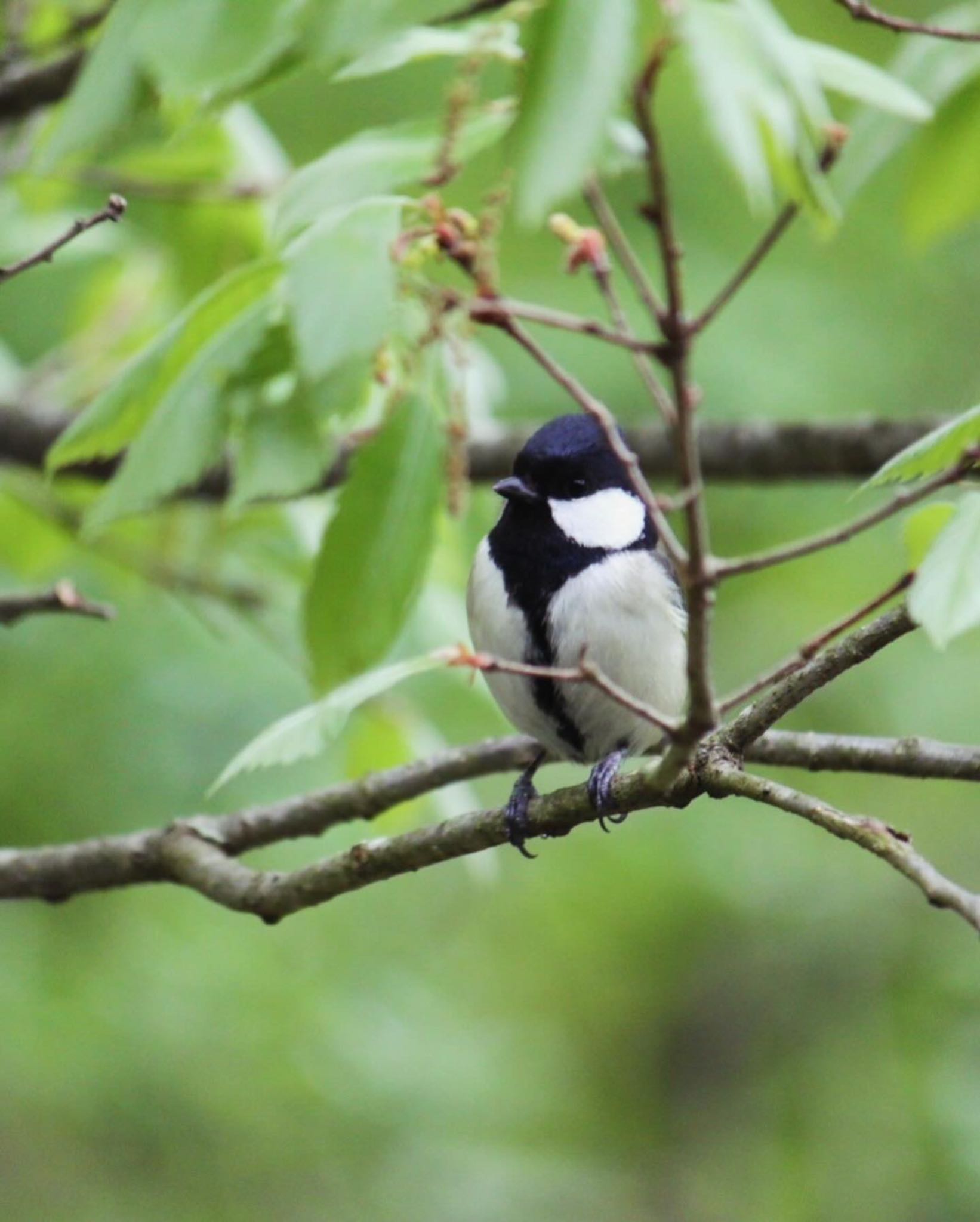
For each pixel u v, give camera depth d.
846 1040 14.98
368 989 12.58
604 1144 14.87
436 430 6.21
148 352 6.20
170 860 7.00
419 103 13.60
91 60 4.61
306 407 5.99
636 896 14.90
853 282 14.09
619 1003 15.73
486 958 14.69
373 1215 11.91
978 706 13.82
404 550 6.23
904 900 15.25
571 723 7.46
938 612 4.05
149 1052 11.45
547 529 7.29
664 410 4.50
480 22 6.04
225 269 9.34
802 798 5.01
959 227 8.68
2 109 7.50
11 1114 11.54
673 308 4.27
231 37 4.41
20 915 11.91
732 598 14.77
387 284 5.14
